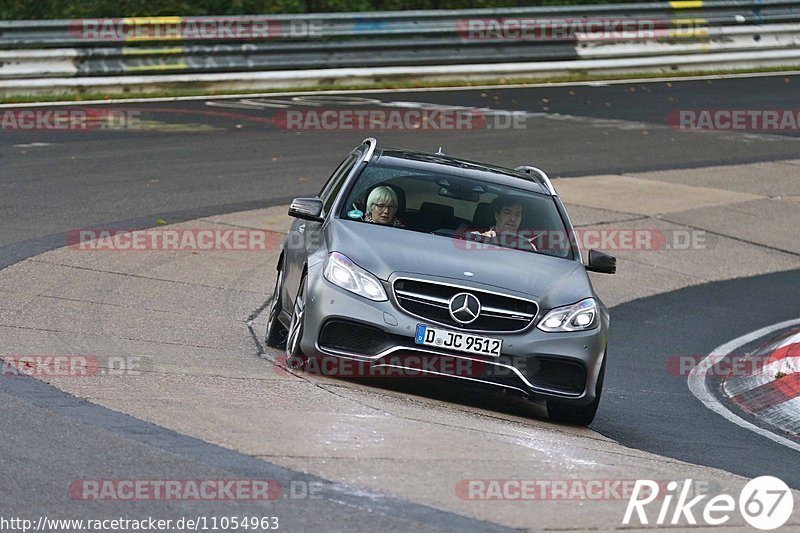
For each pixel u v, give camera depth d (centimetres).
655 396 3547
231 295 4178
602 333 2939
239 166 6400
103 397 2500
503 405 3158
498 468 2222
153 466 2039
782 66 10762
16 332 3212
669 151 7806
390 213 3180
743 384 3756
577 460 2388
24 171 5869
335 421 2462
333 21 8919
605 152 7569
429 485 2055
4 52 7794
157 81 8325
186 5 9962
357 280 2862
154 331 3466
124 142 6756
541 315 2869
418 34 9262
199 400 2545
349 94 8712
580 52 9912
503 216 3241
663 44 10288
